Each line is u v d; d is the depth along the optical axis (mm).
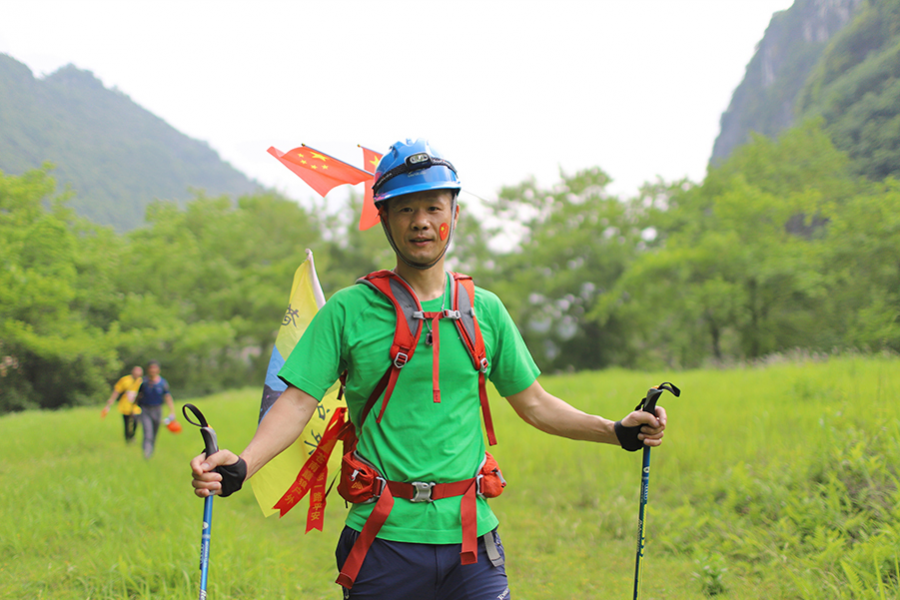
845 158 35250
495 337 2236
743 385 10633
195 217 48156
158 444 10555
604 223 43594
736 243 30969
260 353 46469
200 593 2023
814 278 27531
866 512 4316
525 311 44375
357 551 1989
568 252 43844
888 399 6473
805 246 29578
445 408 2066
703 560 4180
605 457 7176
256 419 12852
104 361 35375
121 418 15641
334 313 2088
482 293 2227
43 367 32938
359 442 2105
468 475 2062
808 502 4547
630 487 6094
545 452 7824
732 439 6699
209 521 2059
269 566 4445
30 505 5836
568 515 5816
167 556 4328
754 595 3791
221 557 4285
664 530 5078
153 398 9109
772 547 4336
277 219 50469
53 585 4230
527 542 5246
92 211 161500
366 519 2018
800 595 3697
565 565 4703
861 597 3381
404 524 1992
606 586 4262
